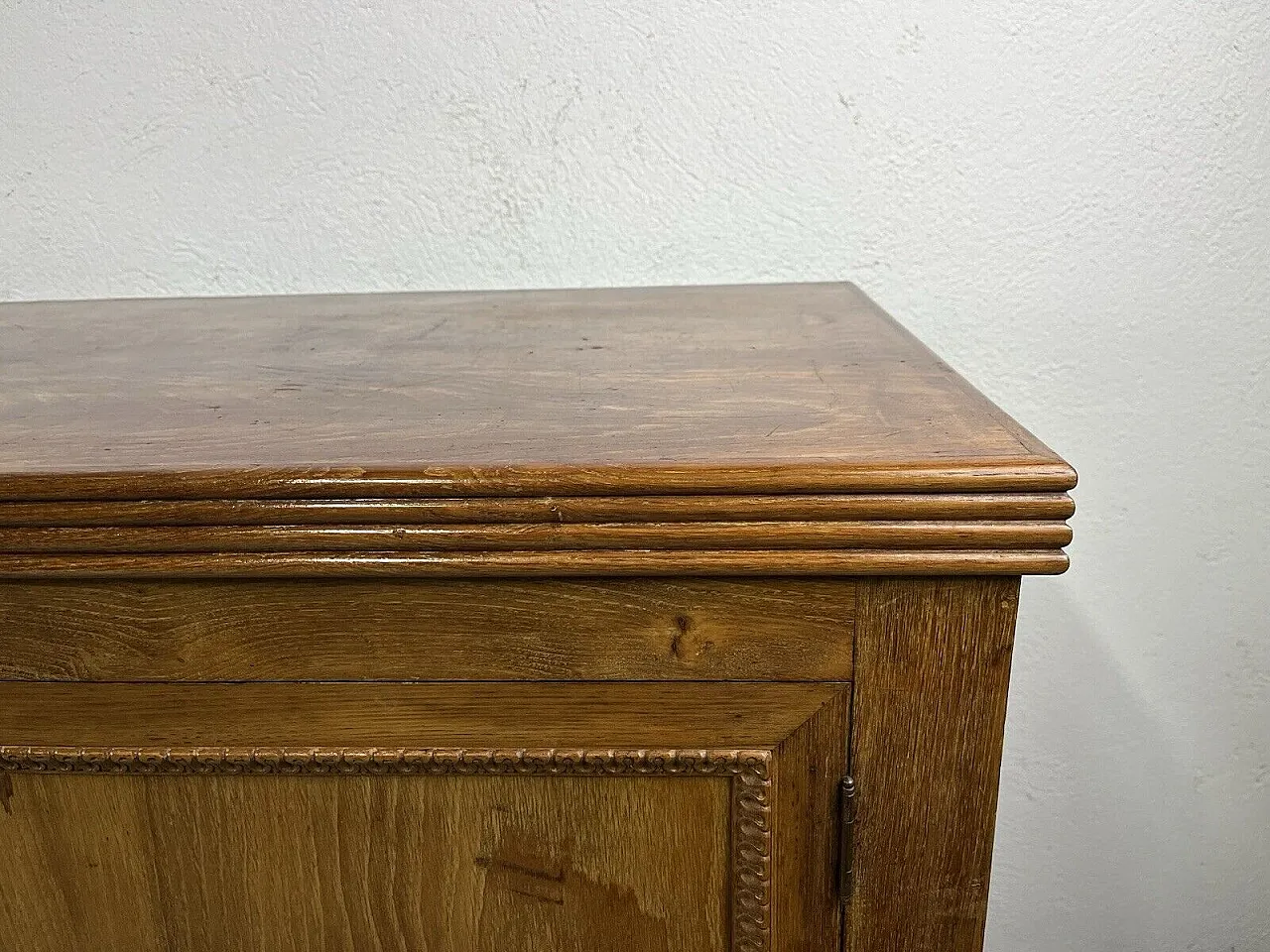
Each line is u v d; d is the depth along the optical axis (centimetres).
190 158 92
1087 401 97
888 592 41
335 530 39
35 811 45
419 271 95
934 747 43
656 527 39
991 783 43
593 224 94
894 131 90
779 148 91
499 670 43
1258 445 97
